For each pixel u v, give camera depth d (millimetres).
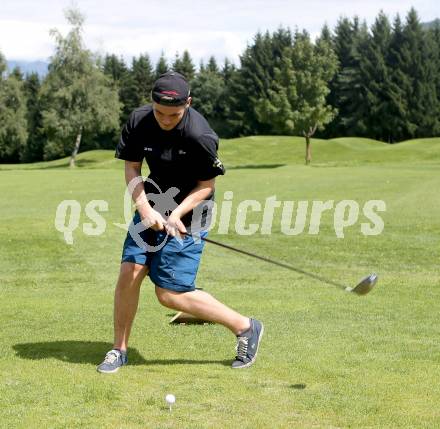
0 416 3998
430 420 3969
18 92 68000
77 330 6320
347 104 86812
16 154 90875
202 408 4156
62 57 63094
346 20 91688
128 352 5508
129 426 3861
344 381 4691
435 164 47688
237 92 90312
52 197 24109
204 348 5641
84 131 68875
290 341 5836
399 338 5945
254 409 4141
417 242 13062
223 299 7941
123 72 96312
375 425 3898
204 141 4953
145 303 7773
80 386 4559
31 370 4938
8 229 15430
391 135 84000
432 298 7859
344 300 7789
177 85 4777
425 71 81438
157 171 5133
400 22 83375
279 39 90938
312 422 3936
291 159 62531
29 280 9875
